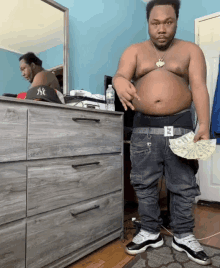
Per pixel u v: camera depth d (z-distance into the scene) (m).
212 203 2.06
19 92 1.28
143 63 1.06
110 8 2.03
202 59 1.03
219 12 2.10
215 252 1.13
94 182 1.09
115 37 2.08
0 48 1.21
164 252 1.12
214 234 1.37
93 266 1.01
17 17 1.30
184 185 1.07
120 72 1.05
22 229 0.81
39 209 0.86
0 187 0.74
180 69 1.02
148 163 1.10
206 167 2.12
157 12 0.97
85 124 1.05
